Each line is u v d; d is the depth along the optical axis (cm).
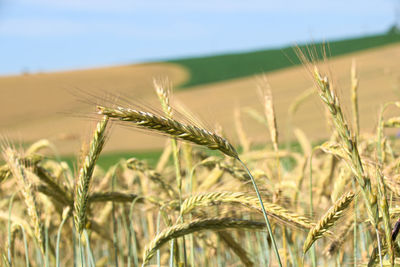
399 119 368
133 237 370
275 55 9656
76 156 290
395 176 270
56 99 6625
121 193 353
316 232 240
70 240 441
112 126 267
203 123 244
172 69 9306
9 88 7450
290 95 5909
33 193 308
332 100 205
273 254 380
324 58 216
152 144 3928
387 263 232
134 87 7256
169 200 345
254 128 2723
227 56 10075
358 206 324
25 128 5219
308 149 576
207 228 267
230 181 342
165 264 402
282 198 330
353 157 209
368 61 7400
